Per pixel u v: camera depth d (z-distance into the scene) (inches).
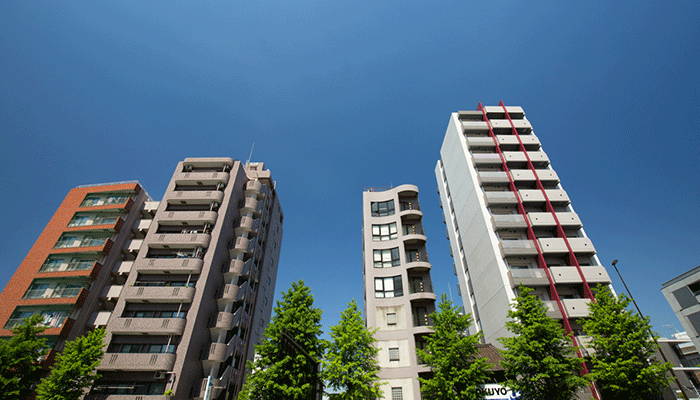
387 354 1132.5
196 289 1208.2
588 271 1282.0
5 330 1190.9
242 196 1642.5
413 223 1456.7
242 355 1352.1
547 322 891.4
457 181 1914.4
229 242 1460.4
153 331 1093.8
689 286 1150.3
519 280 1274.6
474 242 1642.5
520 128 1862.7
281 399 852.0
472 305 1704.0
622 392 872.3
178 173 1561.3
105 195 1619.1
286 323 967.6
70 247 1391.5
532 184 1649.9
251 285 1542.8
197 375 1105.4
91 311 1286.9
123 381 1035.9
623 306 946.1
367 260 1362.0
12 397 935.0
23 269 1354.6
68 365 916.0
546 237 1457.9
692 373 1406.3
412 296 1218.6
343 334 934.4
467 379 835.4
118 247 1451.8
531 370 852.0
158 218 1393.9
